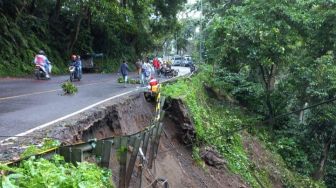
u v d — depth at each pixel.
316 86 19.16
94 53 38.72
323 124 20.00
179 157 14.09
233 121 20.59
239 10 24.14
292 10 21.72
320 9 21.41
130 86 20.84
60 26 35.16
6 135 7.91
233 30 22.09
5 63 24.22
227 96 25.36
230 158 16.84
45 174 4.73
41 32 31.75
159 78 32.38
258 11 22.44
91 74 33.12
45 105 12.15
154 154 10.62
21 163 5.20
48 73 23.28
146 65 22.41
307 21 20.98
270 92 22.53
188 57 71.06
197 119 16.39
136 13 42.12
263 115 23.73
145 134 8.96
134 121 13.54
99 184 5.46
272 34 21.16
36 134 7.98
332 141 21.08
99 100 13.56
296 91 20.98
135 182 8.89
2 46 24.86
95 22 39.72
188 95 17.73
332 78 18.78
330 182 22.00
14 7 27.67
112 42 42.72
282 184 18.92
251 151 19.30
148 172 10.00
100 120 10.58
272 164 19.84
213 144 16.59
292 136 22.36
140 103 15.26
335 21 20.47
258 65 22.64
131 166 7.73
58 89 17.22
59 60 32.12
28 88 17.16
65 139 8.10
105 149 6.87
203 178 14.09
